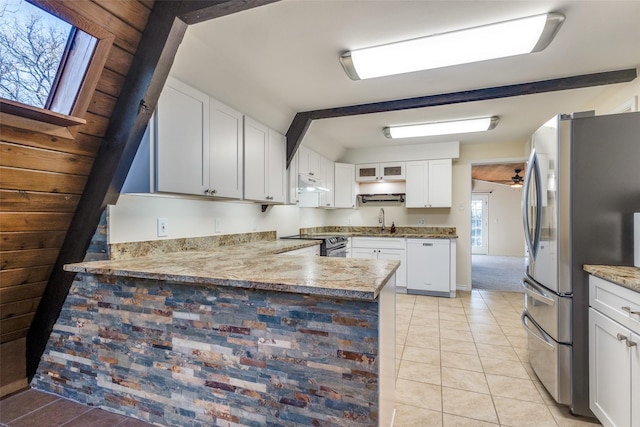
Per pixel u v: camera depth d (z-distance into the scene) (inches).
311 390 55.8
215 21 69.7
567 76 97.5
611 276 59.6
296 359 56.7
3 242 66.9
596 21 70.1
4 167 59.1
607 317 62.9
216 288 62.2
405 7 65.4
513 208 382.9
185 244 100.3
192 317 64.3
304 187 152.4
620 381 58.5
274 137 125.5
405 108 117.0
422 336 118.5
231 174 99.8
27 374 82.4
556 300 73.0
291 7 65.2
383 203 212.1
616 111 103.3
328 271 62.1
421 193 190.1
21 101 57.8
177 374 65.7
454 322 134.0
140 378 69.1
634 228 67.2
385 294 57.9
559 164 71.7
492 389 82.4
